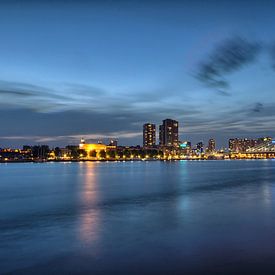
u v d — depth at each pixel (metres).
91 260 19.61
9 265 18.88
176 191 61.28
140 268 18.20
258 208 38.41
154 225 29.23
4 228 28.72
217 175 116.88
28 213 37.25
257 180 90.00
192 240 23.72
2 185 79.25
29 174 136.00
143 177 107.75
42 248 22.16
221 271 17.58
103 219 32.59
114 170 169.25
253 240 23.39
